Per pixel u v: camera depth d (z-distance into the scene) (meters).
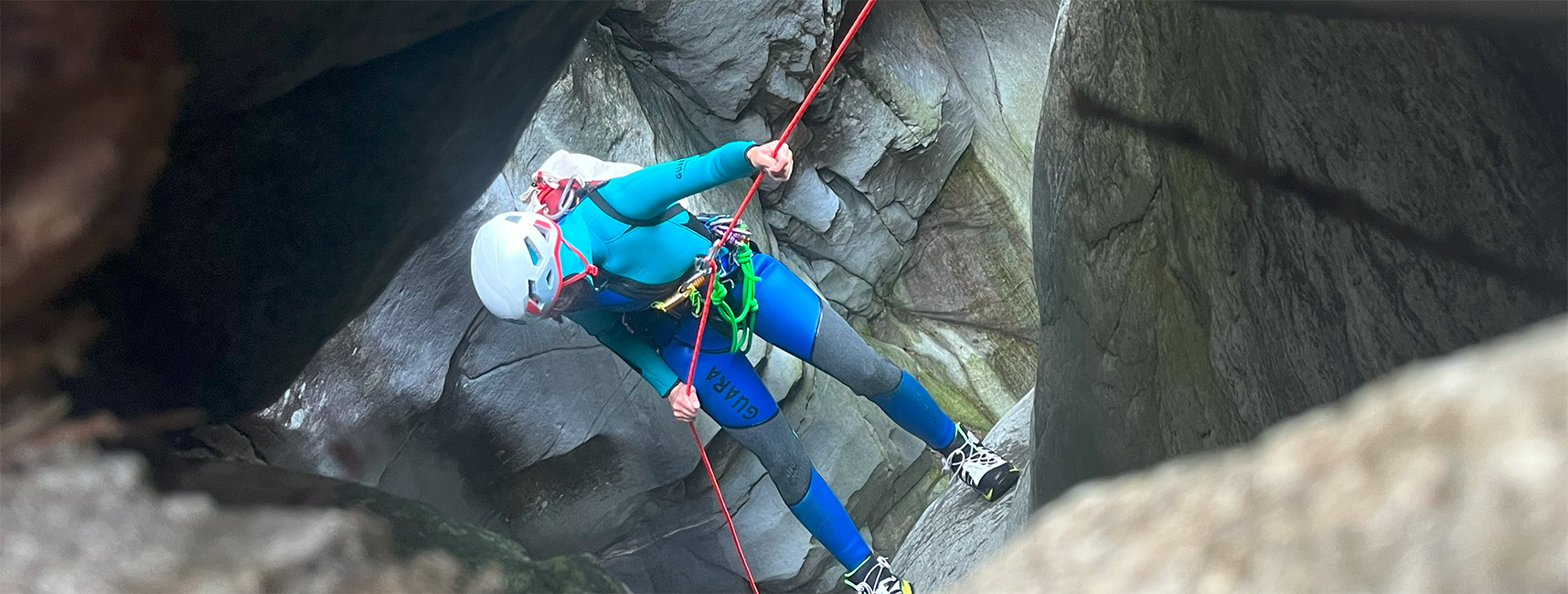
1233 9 1.68
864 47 6.01
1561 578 0.34
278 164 1.44
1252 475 0.50
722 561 5.06
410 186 1.68
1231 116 1.78
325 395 3.61
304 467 3.55
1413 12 1.26
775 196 5.80
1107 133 2.25
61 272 1.06
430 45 1.43
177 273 1.45
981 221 6.77
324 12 1.19
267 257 1.57
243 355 1.70
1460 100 1.23
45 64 0.93
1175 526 0.51
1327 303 1.57
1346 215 1.50
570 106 4.22
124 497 0.89
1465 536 0.38
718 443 4.76
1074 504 0.60
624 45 5.02
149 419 1.43
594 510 4.57
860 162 6.02
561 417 4.27
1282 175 1.65
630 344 2.71
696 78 5.20
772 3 5.10
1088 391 2.54
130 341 1.43
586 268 2.37
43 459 0.92
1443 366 0.47
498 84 1.64
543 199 2.51
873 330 6.64
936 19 6.98
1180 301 2.07
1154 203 2.12
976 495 3.83
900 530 5.75
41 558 0.78
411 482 3.96
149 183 1.16
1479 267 1.25
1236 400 1.90
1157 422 2.23
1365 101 1.41
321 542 0.89
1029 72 7.18
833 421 5.14
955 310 6.79
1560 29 1.04
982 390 6.59
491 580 1.00
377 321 3.78
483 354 4.07
